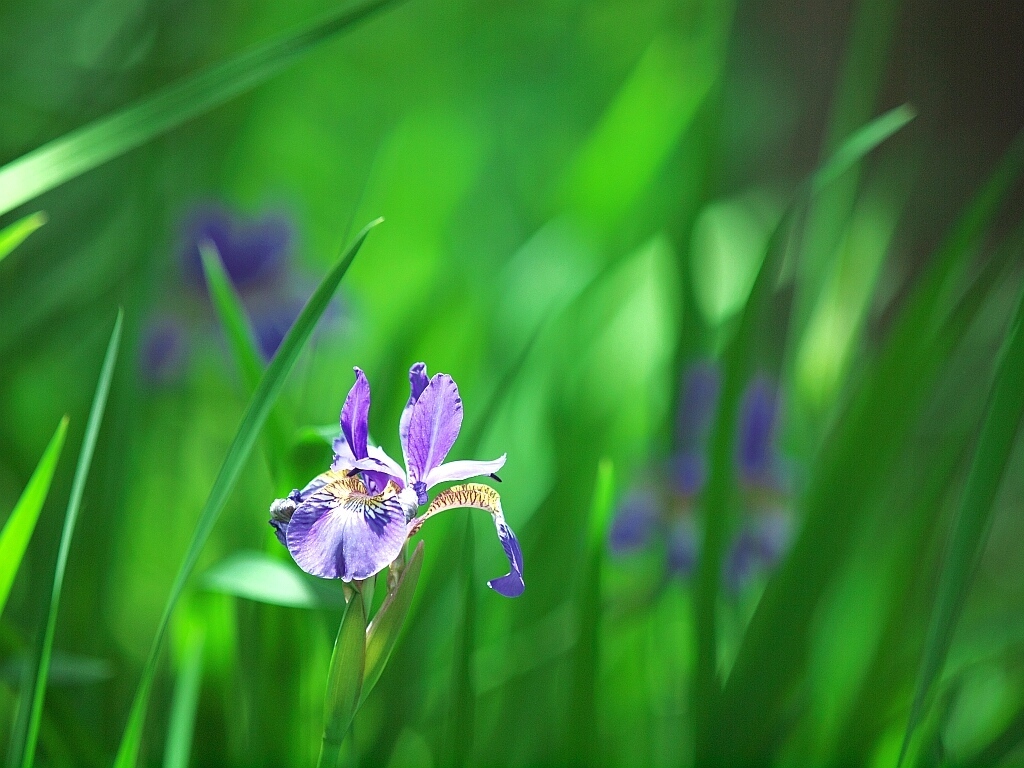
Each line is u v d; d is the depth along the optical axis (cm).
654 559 134
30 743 100
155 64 150
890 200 153
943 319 115
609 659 130
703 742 112
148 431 145
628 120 161
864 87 134
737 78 153
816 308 138
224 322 109
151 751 117
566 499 125
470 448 120
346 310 169
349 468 99
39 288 150
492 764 119
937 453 121
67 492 119
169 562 150
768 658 111
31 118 170
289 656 109
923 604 123
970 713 128
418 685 120
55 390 157
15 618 121
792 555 111
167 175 145
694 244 123
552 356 142
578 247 160
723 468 113
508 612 126
